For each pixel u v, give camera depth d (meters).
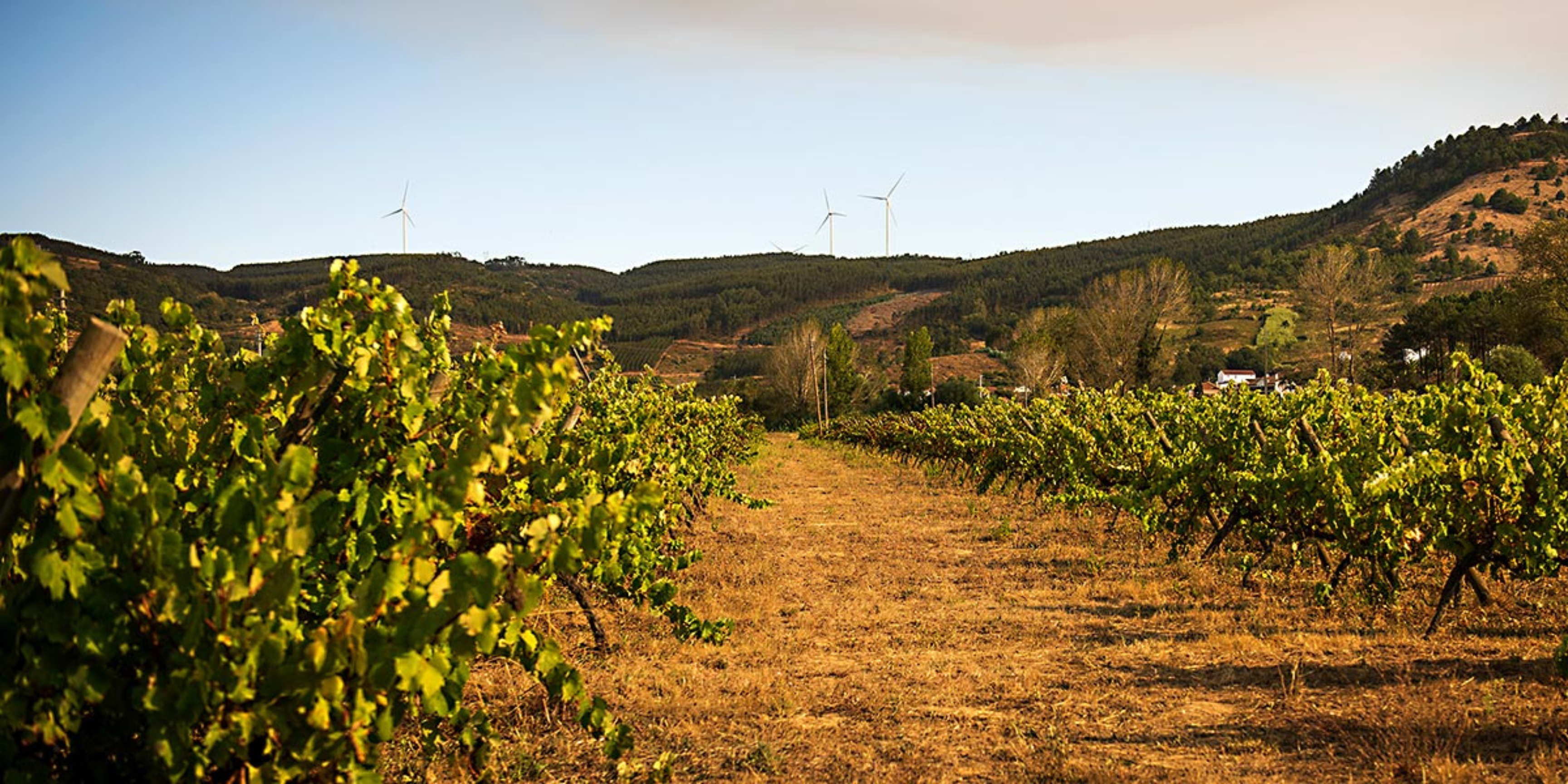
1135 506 11.84
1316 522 9.11
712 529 15.45
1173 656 7.29
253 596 2.94
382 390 4.10
